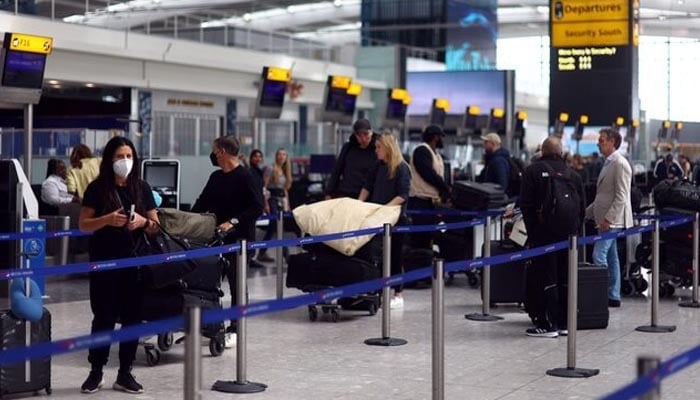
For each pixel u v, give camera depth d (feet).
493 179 57.77
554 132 110.22
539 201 38.58
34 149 82.94
